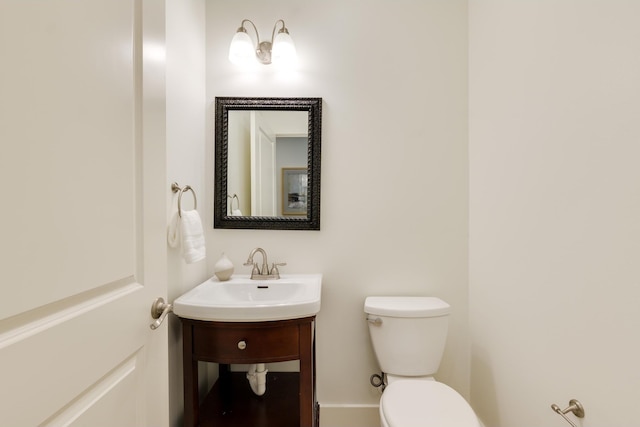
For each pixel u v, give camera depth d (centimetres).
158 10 80
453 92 161
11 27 42
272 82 162
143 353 73
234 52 149
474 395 154
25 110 44
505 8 127
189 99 143
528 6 112
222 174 161
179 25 132
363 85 162
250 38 154
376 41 162
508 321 126
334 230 162
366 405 161
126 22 67
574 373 91
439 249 162
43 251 46
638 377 72
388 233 162
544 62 104
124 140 66
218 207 161
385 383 146
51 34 48
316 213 160
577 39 90
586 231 87
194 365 117
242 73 162
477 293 152
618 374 77
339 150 162
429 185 162
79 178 54
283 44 150
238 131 163
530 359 112
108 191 61
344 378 162
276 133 163
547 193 103
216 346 115
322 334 162
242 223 161
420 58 162
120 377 65
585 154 87
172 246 124
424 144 162
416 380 127
